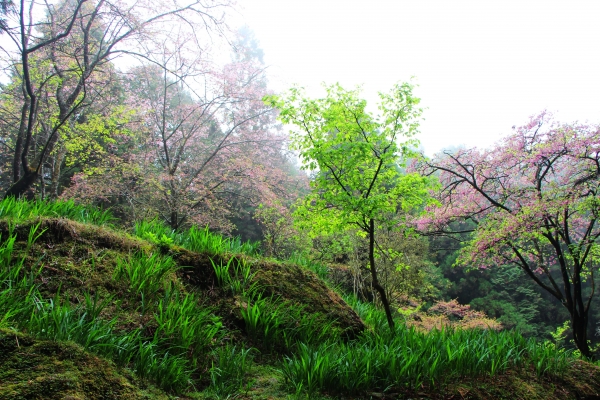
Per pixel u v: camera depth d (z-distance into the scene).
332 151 5.20
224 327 4.17
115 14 8.12
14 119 11.52
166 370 2.96
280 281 5.23
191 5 8.67
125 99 12.34
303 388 3.42
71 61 9.30
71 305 3.43
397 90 5.34
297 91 5.52
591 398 4.79
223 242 5.71
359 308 6.24
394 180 5.89
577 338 8.57
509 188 9.49
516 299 21.89
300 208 5.98
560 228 8.62
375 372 3.78
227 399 3.06
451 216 10.03
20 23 6.77
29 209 4.73
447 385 3.96
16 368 2.20
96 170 10.56
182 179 11.95
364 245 10.90
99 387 2.36
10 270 3.45
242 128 13.62
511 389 4.25
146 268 4.13
